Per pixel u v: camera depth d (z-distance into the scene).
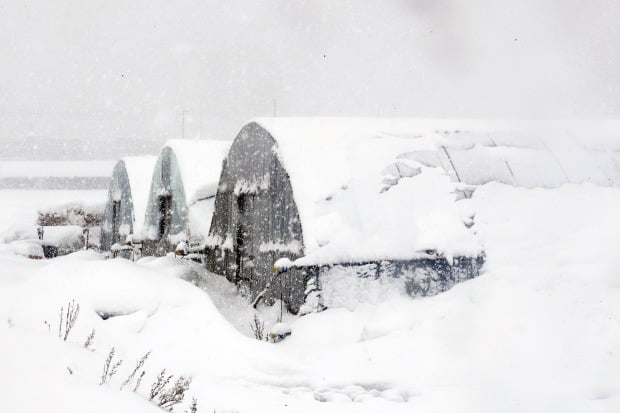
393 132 15.05
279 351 8.81
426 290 12.21
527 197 14.04
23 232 30.97
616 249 11.73
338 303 11.70
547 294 10.23
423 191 13.49
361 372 8.38
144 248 23.53
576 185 14.77
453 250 12.34
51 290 8.46
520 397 7.05
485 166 14.64
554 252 12.09
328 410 6.81
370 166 13.70
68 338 7.68
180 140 21.38
